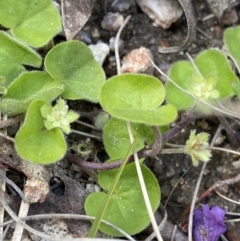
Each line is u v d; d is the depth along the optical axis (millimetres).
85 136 92
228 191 92
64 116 79
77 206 84
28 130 77
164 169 94
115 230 81
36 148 77
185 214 90
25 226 78
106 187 83
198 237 86
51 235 81
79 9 93
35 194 80
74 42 85
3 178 81
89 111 94
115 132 87
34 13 87
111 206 82
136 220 82
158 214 87
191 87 86
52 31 87
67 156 84
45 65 83
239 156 94
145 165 91
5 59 84
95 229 74
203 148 81
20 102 79
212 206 92
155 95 79
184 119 85
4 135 81
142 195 83
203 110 89
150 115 76
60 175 85
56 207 83
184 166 94
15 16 86
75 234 82
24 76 82
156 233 77
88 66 87
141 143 86
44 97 80
